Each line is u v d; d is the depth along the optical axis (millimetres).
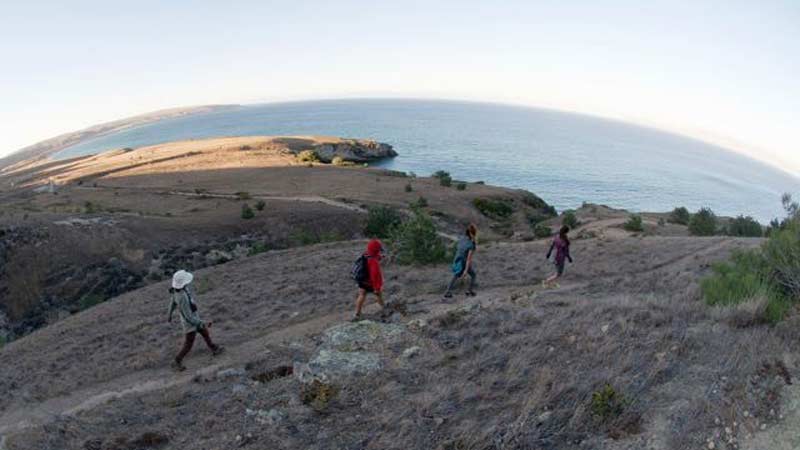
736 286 8609
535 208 89438
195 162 133750
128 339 16406
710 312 8078
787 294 8477
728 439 4938
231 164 126875
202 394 8641
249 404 7543
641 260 19953
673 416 5344
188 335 12117
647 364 6488
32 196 101188
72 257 53312
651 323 8016
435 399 6480
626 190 193750
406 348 8828
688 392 5707
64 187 109250
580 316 8953
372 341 9289
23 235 54969
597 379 6215
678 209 68375
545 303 11031
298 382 8055
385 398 6891
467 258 14195
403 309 12539
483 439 5414
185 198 83375
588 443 5191
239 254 59188
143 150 187250
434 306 13258
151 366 12859
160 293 24953
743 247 20531
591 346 7270
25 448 7102
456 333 9297
